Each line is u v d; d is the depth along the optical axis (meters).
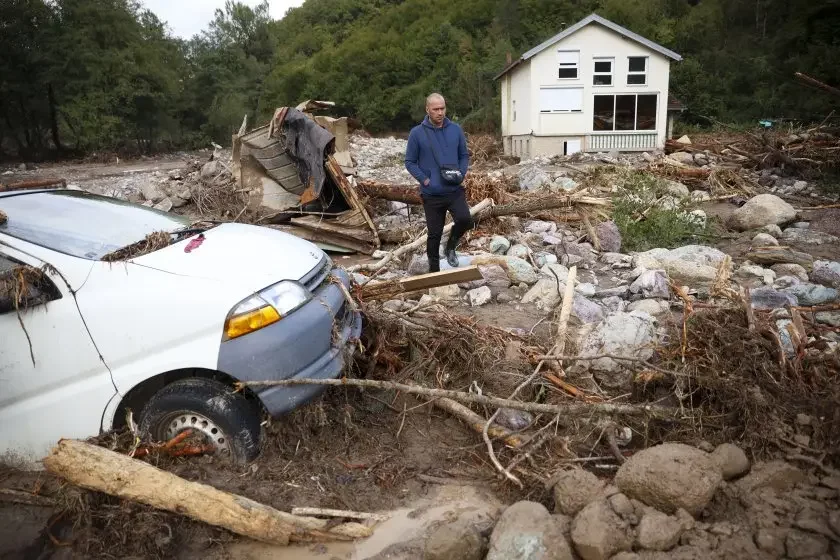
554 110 28.73
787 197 12.62
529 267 7.06
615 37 27.94
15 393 3.81
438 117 6.29
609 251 8.81
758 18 43.97
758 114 35.03
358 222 9.76
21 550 3.46
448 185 6.52
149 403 3.74
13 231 4.05
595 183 12.95
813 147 15.05
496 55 48.81
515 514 3.04
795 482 3.29
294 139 10.48
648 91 28.47
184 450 3.77
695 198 12.51
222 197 12.08
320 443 4.09
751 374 4.10
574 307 6.01
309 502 3.60
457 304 6.57
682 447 3.21
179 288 3.70
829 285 7.00
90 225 4.42
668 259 7.78
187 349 3.62
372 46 61.03
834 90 11.33
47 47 37.25
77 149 40.88
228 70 57.72
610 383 4.51
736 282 7.09
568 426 4.02
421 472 3.91
